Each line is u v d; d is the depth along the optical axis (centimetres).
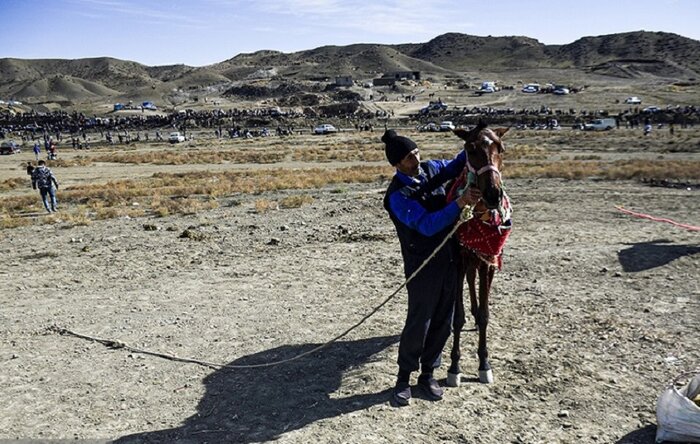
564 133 7131
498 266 559
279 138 8969
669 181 2406
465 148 505
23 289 1027
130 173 4144
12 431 530
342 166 4269
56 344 742
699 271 959
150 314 848
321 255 1185
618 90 14662
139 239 1467
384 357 661
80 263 1220
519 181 2609
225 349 705
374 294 902
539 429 505
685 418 467
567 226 1409
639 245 1136
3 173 4475
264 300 892
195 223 1703
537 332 718
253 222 1664
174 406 570
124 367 663
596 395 560
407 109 14450
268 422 532
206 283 1010
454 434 500
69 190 2917
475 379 598
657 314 767
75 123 14375
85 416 555
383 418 528
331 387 593
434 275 525
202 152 6438
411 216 507
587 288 888
